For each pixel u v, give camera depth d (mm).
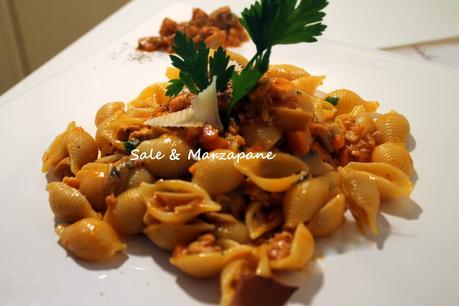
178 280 195
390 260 200
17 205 231
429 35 371
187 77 223
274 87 222
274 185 204
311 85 271
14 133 279
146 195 205
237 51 362
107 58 353
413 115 284
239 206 212
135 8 429
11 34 514
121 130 243
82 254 201
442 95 299
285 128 224
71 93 315
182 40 222
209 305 186
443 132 269
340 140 239
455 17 388
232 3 427
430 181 238
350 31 382
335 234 210
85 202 213
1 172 250
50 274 199
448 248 205
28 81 333
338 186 221
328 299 186
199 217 204
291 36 215
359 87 310
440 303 185
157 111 246
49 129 282
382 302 185
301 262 190
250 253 191
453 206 223
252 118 223
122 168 220
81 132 247
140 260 203
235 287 181
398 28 381
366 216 213
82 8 520
